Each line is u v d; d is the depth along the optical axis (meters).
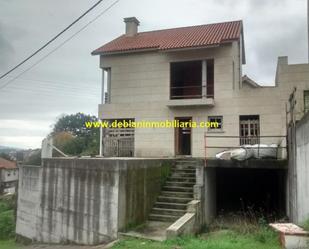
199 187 11.91
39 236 12.71
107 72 19.39
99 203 9.94
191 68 19.56
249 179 17.53
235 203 16.91
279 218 12.73
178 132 17.66
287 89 15.73
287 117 13.57
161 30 21.05
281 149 13.02
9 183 56.19
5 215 19.98
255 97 16.25
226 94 16.70
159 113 17.78
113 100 18.70
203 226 11.77
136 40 19.75
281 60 16.00
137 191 10.57
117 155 18.28
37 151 31.98
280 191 14.73
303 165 8.34
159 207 11.80
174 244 7.92
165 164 13.45
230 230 10.38
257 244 7.40
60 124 66.00
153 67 18.06
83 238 10.38
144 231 9.70
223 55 16.83
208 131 16.88
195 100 16.72
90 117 67.31
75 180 11.01
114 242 8.86
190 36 18.42
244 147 12.92
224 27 19.11
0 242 14.73
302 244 6.65
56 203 11.85
